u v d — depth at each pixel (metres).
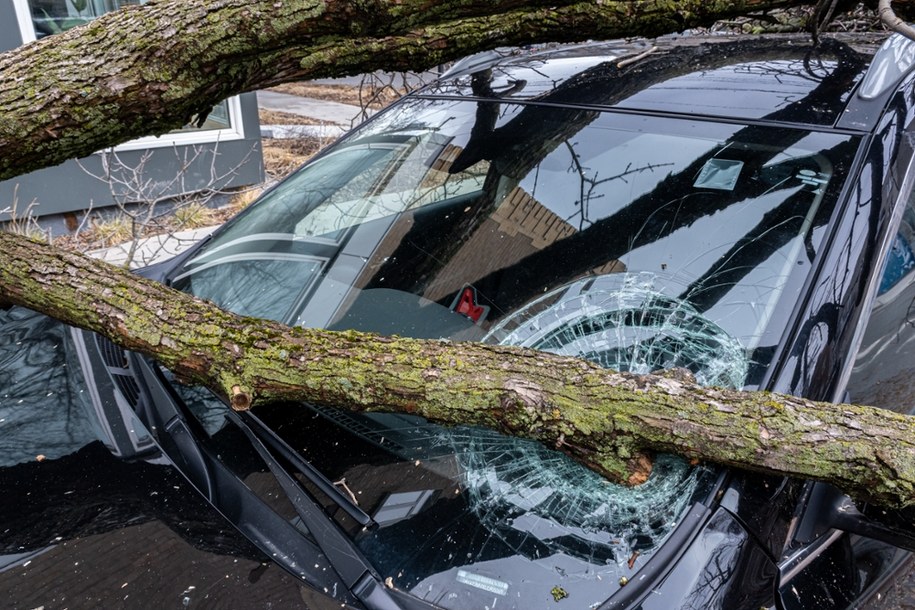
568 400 1.24
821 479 1.15
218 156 5.98
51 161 1.69
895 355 1.87
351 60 1.76
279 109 11.20
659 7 2.01
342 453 1.40
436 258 1.83
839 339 1.39
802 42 2.12
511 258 1.74
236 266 2.04
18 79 1.58
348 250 1.96
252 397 1.40
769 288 1.45
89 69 1.58
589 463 1.24
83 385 1.70
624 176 1.77
